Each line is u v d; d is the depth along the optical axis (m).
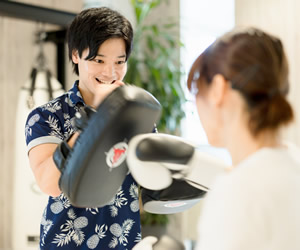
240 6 3.43
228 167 1.12
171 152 1.06
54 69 3.75
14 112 3.56
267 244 0.73
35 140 1.44
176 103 3.95
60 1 3.79
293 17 3.18
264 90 0.81
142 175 1.08
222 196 0.78
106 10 1.48
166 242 1.11
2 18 3.50
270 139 0.84
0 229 3.48
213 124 0.89
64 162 1.17
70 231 1.47
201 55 0.90
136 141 1.06
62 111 1.52
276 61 0.83
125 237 1.56
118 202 1.55
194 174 1.12
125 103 1.08
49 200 1.49
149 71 4.02
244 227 0.74
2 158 3.50
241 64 0.82
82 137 1.12
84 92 1.56
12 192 3.52
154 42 4.01
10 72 3.54
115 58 1.49
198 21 4.24
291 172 0.79
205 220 0.79
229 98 0.84
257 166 0.79
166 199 1.33
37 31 3.55
